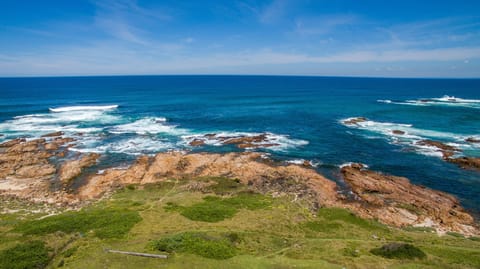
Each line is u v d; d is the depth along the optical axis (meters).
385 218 28.77
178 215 27.31
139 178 37.81
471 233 26.41
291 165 41.38
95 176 38.50
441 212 29.62
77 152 48.50
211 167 40.94
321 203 31.12
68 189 35.47
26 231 23.55
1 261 18.88
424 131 61.84
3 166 42.00
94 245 21.33
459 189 35.66
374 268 18.67
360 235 24.86
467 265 19.41
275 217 27.38
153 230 24.14
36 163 43.66
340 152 48.94
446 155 46.12
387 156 46.84
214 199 31.58
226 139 56.66
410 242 23.81
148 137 57.91
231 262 18.95
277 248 21.89
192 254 19.78
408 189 34.50
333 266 18.69
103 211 28.11
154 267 18.41
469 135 58.19
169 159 42.50
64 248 21.16
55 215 27.72
